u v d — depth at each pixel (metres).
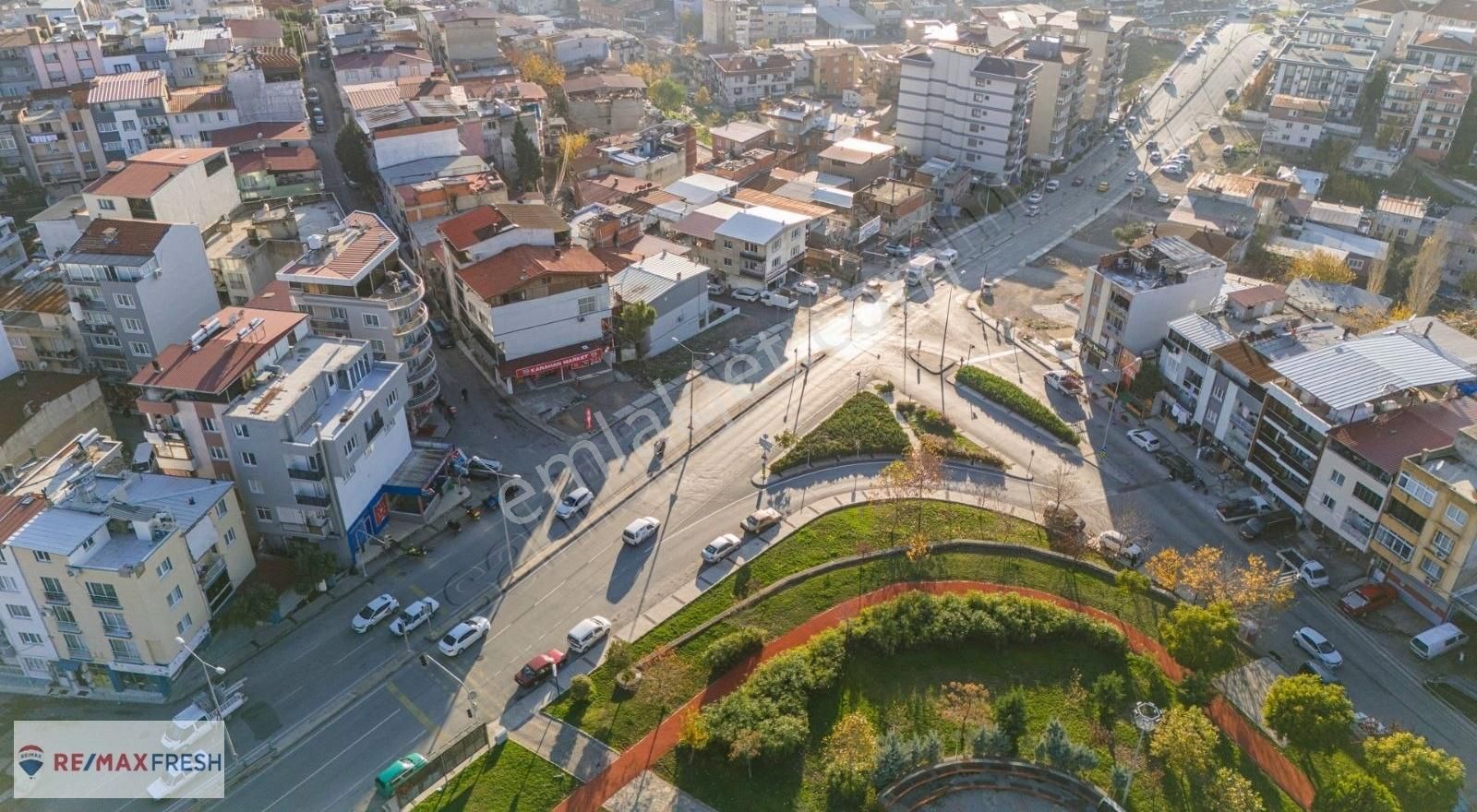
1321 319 124.81
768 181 182.12
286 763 75.12
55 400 103.56
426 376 112.88
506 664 83.94
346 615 89.00
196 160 135.00
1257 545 99.25
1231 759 76.94
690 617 88.44
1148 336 125.00
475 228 125.50
